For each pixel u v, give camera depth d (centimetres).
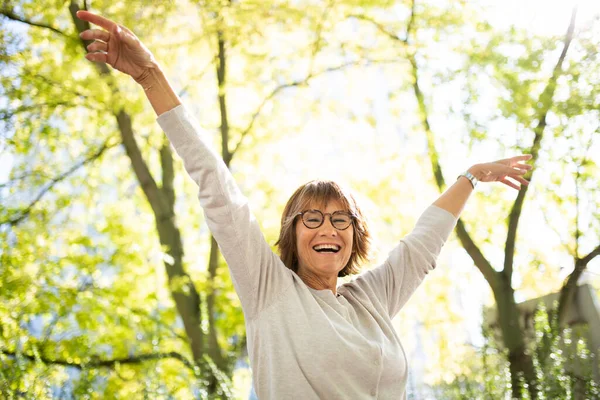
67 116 870
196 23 770
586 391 460
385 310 199
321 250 191
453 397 506
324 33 841
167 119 174
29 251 797
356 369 171
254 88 878
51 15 767
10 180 851
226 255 175
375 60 837
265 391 175
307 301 178
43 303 706
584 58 710
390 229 897
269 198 923
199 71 877
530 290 820
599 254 698
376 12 837
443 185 812
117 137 880
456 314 851
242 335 823
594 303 721
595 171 745
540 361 500
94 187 920
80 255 793
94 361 598
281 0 766
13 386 404
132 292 833
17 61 758
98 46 170
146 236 912
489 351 545
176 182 956
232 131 904
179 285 737
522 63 697
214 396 534
